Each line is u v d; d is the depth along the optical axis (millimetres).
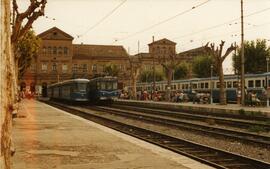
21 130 18469
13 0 18812
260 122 24391
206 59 83375
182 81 63750
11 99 3811
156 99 61000
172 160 10461
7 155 3686
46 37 103750
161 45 115625
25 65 39656
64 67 104750
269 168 10703
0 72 3600
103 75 57219
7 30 3725
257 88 45875
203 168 9344
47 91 86750
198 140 17953
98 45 112375
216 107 36906
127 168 9391
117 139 15094
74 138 15383
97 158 10812
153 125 25781
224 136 18297
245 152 14469
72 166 9664
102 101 54438
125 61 109750
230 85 51938
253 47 66312
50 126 20578
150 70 99000
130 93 75312
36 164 9898
